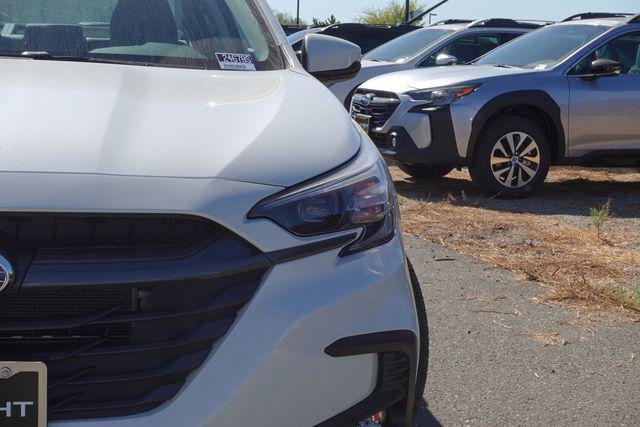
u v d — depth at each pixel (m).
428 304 4.63
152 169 2.09
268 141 2.29
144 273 1.97
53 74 2.71
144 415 1.97
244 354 2.03
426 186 8.65
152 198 2.02
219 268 2.02
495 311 4.55
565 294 4.86
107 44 3.21
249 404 2.03
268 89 2.78
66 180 2.01
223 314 2.04
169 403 1.99
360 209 2.24
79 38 3.21
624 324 4.42
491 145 7.79
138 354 1.99
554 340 4.16
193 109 2.48
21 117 2.25
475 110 7.70
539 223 6.82
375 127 8.27
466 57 11.29
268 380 2.05
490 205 7.57
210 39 3.33
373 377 2.24
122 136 2.22
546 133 8.09
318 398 2.13
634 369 3.87
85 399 1.98
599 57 8.12
